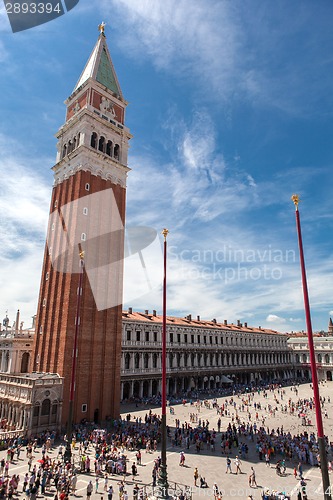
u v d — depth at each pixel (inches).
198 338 4052.7
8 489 1054.4
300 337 6628.9
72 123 2564.0
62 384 1867.6
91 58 2819.9
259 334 5270.7
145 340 3326.8
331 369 5457.7
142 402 2898.6
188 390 3545.8
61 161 2539.4
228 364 4404.5
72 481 1103.0
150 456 1483.8
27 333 2763.3
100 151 2487.7
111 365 2187.5
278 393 3661.4
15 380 1899.6
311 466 1408.7
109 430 1872.5
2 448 1510.8
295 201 985.5
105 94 2659.9
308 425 2223.2
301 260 936.9
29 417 1690.5
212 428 2078.0
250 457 1507.1
